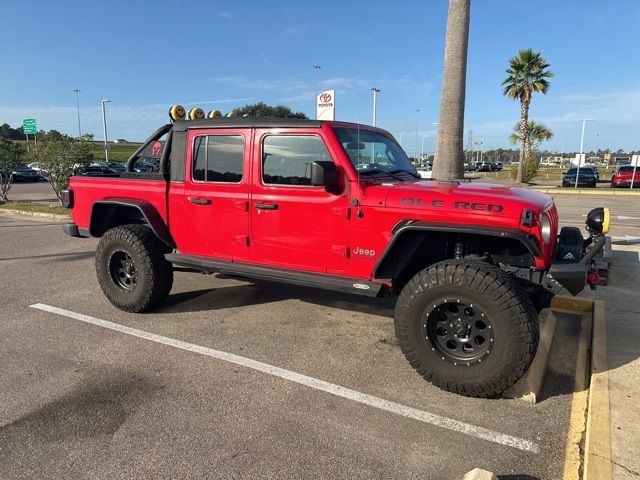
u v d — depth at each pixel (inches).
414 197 143.8
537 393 135.9
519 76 1400.1
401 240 147.3
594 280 153.1
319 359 160.2
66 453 110.2
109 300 209.3
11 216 562.9
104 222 219.8
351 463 107.0
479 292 129.0
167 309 209.0
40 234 417.4
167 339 176.4
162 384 142.6
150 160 224.8
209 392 137.9
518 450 112.0
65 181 609.0
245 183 171.8
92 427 120.6
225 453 110.3
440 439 116.2
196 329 185.9
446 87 322.0
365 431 119.3
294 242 164.9
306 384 143.1
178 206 189.8
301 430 119.6
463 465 106.7
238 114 222.7
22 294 232.7
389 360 159.9
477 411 129.0
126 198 203.8
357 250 153.9
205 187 181.6
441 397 136.3
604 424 115.3
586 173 1216.2
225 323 192.2
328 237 158.1
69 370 151.6
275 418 124.9
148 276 195.0
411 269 159.9
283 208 164.6
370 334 181.6
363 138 170.9
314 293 230.2
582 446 112.2
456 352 137.6
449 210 138.3
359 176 153.6
